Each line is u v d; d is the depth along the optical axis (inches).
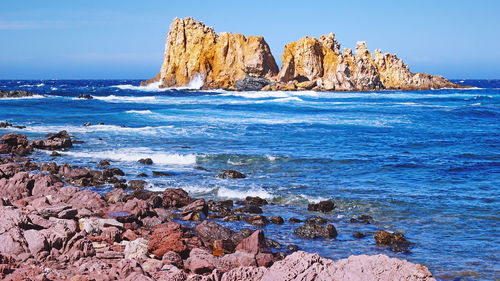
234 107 2263.8
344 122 1652.3
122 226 454.3
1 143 1005.8
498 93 4025.6
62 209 464.1
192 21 4220.0
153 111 1932.8
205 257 360.2
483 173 801.6
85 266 325.7
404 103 2699.3
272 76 4101.9
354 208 591.5
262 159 909.8
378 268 258.4
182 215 546.9
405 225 520.7
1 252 333.4
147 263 354.3
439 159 935.7
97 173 754.8
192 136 1240.2
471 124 1646.2
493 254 426.0
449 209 579.2
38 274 304.3
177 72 4284.0
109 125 1456.7
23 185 590.2
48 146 1028.5
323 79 4119.1
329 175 788.0
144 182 699.4
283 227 516.1
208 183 722.8
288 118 1779.0
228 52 4089.6
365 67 4197.8
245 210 573.0
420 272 252.4
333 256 424.2
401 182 734.5
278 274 269.7
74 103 2301.9
